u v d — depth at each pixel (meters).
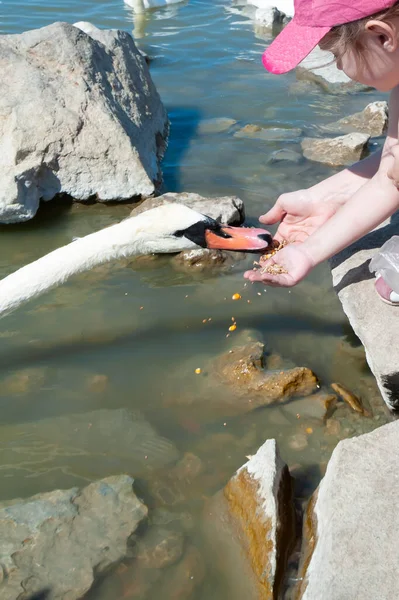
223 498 1.17
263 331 1.48
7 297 1.38
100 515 1.16
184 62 2.71
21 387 1.38
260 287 1.60
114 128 1.88
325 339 1.46
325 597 0.96
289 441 1.27
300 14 1.07
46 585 1.07
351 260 1.38
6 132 1.83
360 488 1.05
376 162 1.36
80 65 1.94
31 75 1.89
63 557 1.10
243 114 2.31
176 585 1.08
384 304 1.29
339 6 1.03
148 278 1.63
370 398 1.34
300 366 1.40
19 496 1.20
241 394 1.35
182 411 1.33
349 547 0.99
